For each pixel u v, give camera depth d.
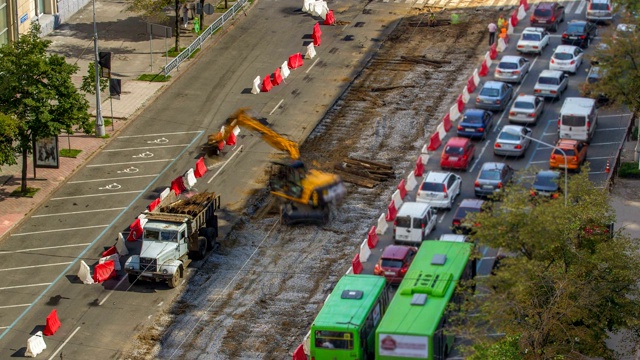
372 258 174.62
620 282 137.00
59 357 152.62
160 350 154.12
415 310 140.00
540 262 136.00
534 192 174.38
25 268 174.88
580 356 132.88
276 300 165.75
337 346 139.38
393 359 136.00
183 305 165.12
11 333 157.88
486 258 172.00
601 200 145.75
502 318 133.88
